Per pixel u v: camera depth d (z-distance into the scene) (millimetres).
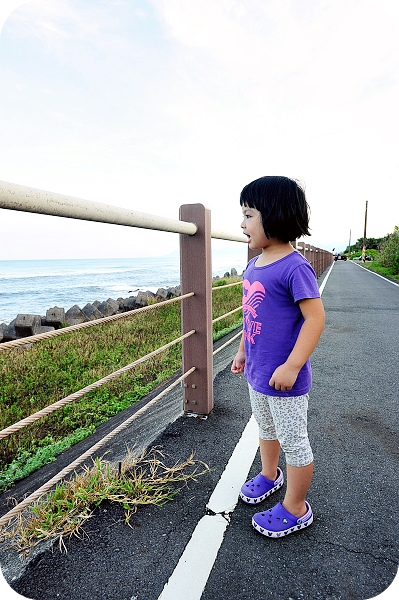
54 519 1370
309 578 1144
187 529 1345
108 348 4668
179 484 1606
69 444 2346
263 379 1348
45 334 1167
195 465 1746
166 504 1479
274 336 1312
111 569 1176
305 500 1485
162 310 7336
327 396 2619
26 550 1256
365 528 1352
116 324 6074
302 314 1271
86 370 3883
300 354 1244
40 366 3971
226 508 1454
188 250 2129
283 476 1645
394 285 11359
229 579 1138
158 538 1301
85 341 4992
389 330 4859
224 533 1323
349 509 1453
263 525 1309
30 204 1015
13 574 1164
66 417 2809
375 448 1921
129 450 1938
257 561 1202
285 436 1325
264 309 1328
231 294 9555
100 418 2773
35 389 3400
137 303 9242
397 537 1311
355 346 4031
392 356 3639
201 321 2170
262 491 1492
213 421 2186
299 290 1240
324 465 1759
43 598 1082
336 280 13406
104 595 1091
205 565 1188
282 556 1223
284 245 1371
